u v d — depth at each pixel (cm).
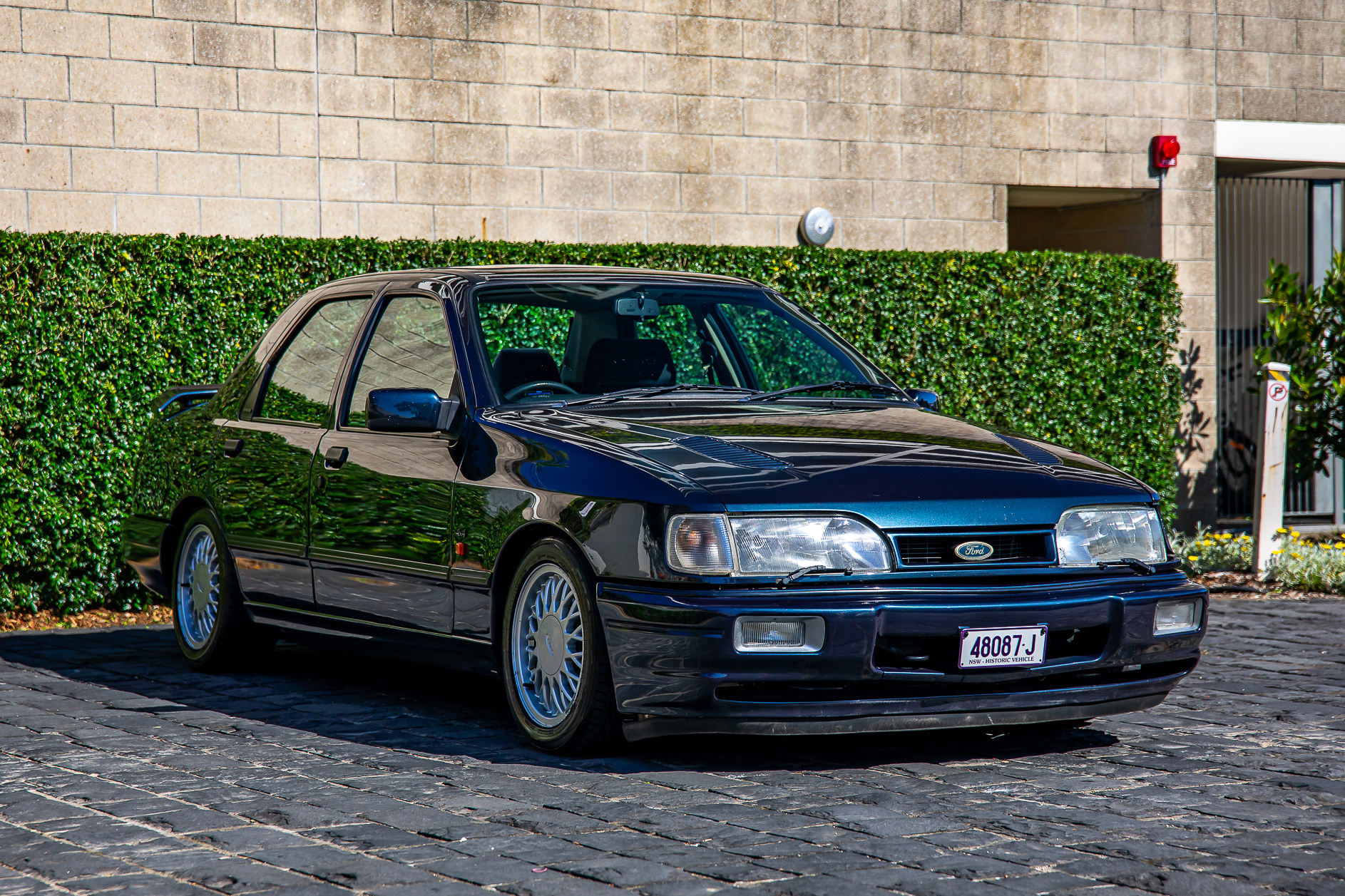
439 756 554
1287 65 1523
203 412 776
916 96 1382
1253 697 681
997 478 542
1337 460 1580
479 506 580
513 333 636
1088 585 531
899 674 504
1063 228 1578
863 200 1366
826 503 514
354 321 703
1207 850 423
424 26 1217
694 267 1127
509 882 391
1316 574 1114
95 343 962
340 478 656
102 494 972
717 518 506
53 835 444
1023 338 1234
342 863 409
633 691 516
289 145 1177
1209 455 1500
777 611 494
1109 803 479
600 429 573
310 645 700
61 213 1107
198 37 1145
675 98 1299
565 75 1263
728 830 443
